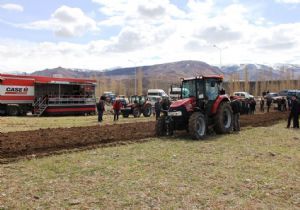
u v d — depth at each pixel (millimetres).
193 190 7926
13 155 12188
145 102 33812
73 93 37781
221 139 15797
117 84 103188
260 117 29609
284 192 7871
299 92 46062
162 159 11234
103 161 10914
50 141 15375
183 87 17391
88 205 6906
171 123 16656
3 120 27688
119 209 6711
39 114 34188
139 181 8617
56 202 7055
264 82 85625
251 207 6906
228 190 7965
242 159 11297
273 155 11977
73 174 9289
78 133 18359
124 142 14891
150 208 6781
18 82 33438
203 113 16625
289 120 21172
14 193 7594
